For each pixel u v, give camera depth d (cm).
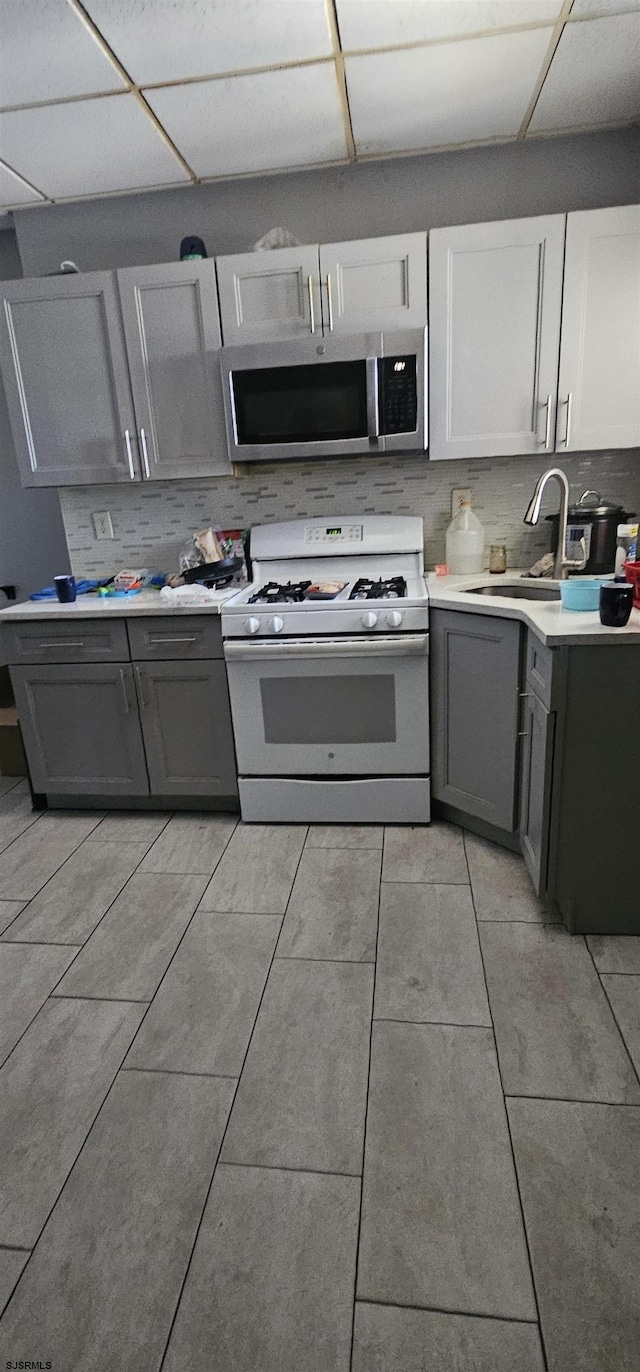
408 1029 164
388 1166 132
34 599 279
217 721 259
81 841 262
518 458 269
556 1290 111
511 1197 125
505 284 231
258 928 204
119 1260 119
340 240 262
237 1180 131
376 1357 104
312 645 236
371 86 200
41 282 253
